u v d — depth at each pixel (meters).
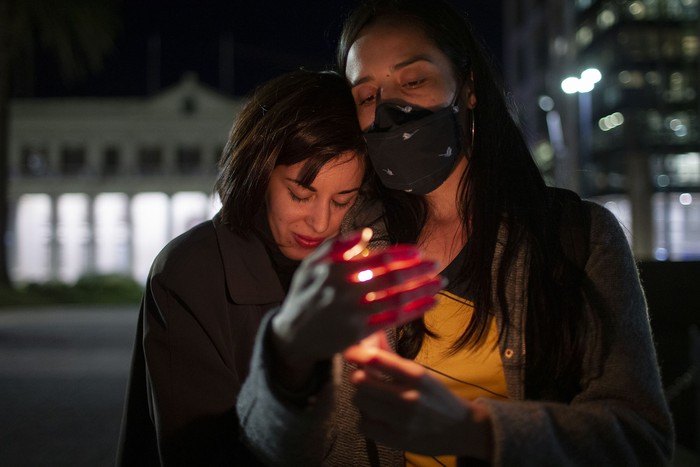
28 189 46.97
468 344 1.47
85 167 47.03
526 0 49.97
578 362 1.40
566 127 39.59
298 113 1.59
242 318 1.66
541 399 1.43
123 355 11.86
